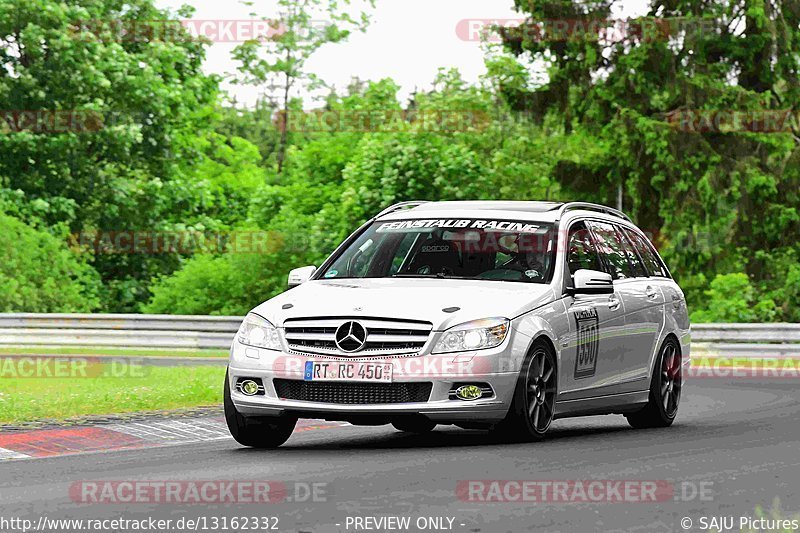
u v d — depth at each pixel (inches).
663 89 2578.7
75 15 3016.7
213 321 1925.4
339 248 774.5
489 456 627.2
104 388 1095.6
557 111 2672.2
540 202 799.1
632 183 2586.1
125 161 3137.3
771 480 552.4
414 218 777.6
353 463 605.3
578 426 858.1
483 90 2960.1
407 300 677.3
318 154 2817.4
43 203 2861.7
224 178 3885.3
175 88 3129.9
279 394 674.8
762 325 1754.4
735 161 2566.4
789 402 1059.9
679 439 729.0
